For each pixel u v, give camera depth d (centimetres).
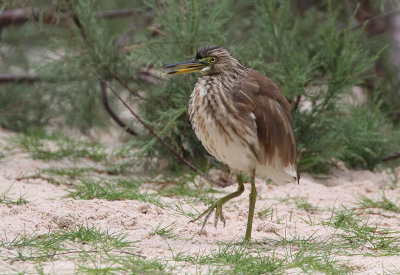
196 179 1174
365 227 860
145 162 1271
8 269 618
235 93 816
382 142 1330
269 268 662
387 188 1186
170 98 1250
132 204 911
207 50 846
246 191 1105
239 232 850
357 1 1546
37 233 758
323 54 1273
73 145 1363
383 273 648
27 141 1357
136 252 709
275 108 834
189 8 1216
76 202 892
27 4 1362
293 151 862
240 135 802
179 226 847
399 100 1504
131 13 1711
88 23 1316
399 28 1536
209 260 682
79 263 653
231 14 1315
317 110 1251
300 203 1041
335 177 1277
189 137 1235
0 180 1077
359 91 1653
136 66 1314
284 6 1305
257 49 1305
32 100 1573
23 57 1712
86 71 1377
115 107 1530
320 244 785
